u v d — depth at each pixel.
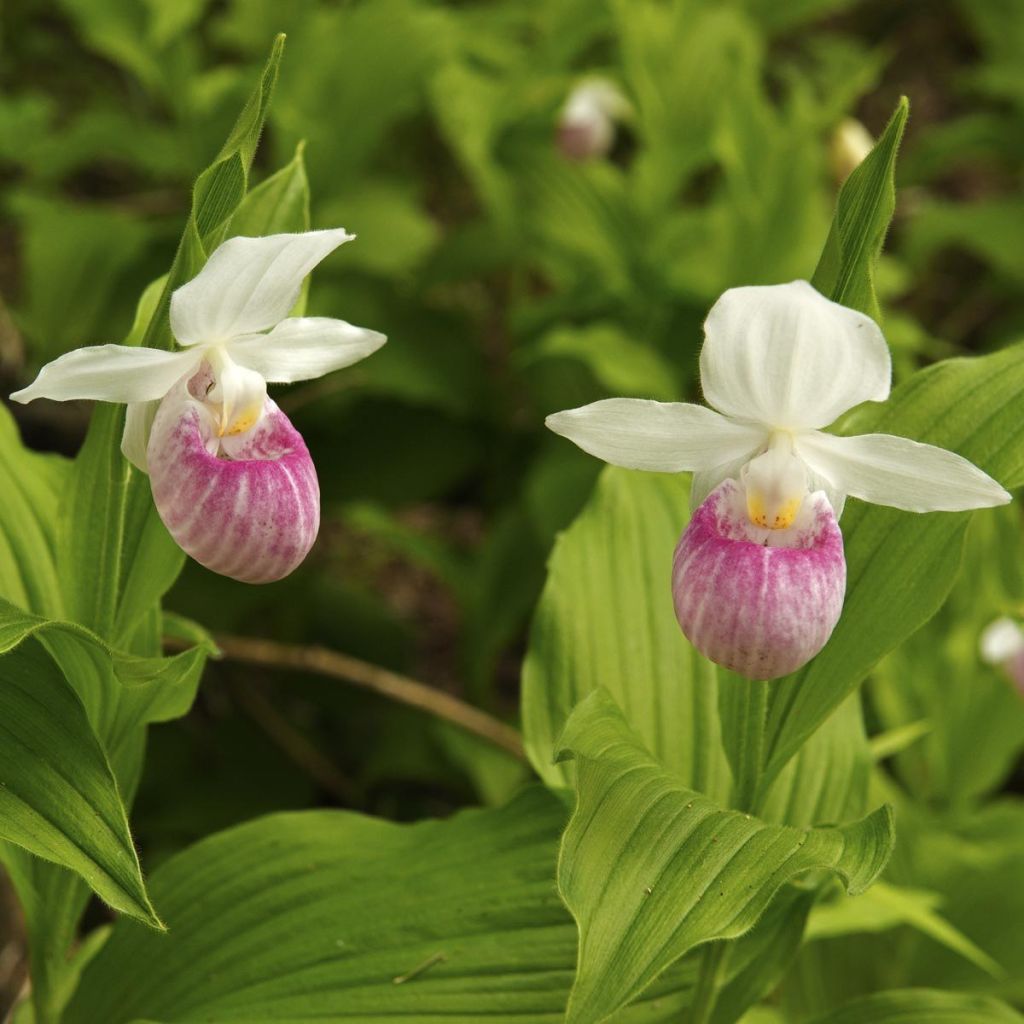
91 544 1.01
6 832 0.97
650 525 1.08
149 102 2.05
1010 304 2.39
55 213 1.63
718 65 1.59
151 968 1.04
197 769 1.46
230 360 0.99
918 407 1.01
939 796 1.27
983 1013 1.07
